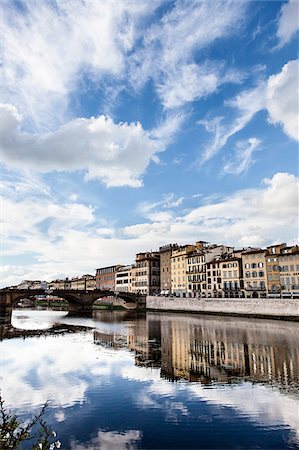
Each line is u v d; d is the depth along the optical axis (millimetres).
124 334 53219
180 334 52594
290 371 27703
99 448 14742
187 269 124125
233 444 15141
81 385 24016
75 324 71562
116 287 164125
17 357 34062
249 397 21219
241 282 103188
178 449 14664
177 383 24406
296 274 89500
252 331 55719
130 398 21172
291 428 16750
